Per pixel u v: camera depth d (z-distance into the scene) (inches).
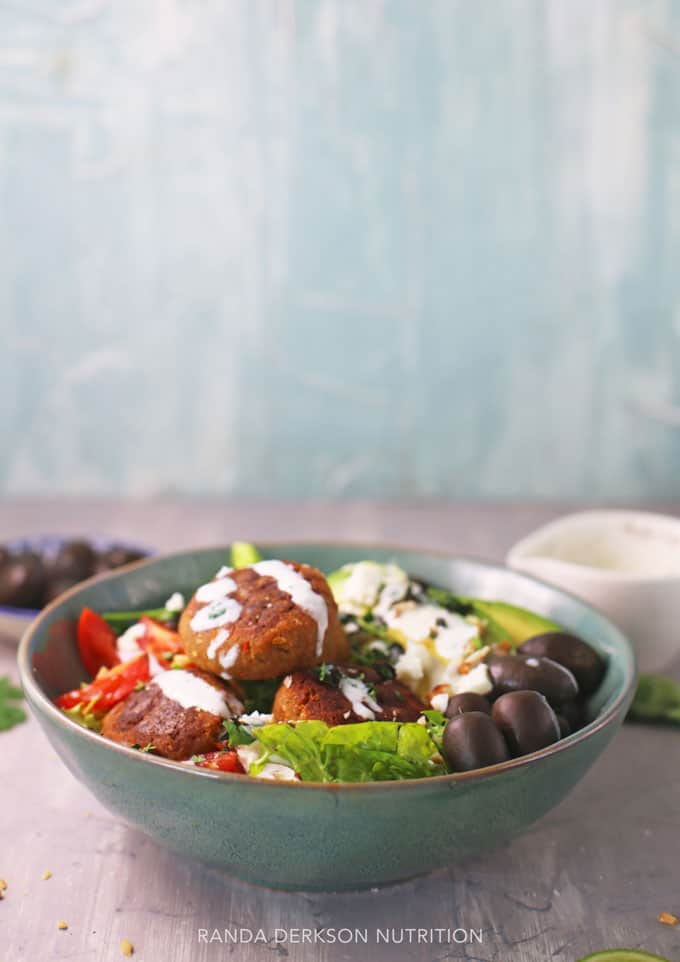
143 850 41.8
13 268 87.1
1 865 40.5
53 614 44.9
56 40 83.1
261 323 88.0
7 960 35.3
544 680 41.7
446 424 90.4
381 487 92.0
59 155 85.0
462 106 84.0
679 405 89.6
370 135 84.6
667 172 85.0
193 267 87.0
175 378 89.4
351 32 82.8
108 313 88.0
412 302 87.7
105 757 34.0
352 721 38.1
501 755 36.1
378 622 47.4
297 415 90.1
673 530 59.7
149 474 91.6
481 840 34.9
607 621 45.5
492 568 50.3
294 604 40.7
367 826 32.6
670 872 41.0
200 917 37.6
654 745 50.9
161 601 49.8
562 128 84.4
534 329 88.2
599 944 36.7
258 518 85.0
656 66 83.2
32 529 80.7
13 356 88.9
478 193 85.6
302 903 38.5
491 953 36.2
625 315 88.0
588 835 43.3
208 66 83.4
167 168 85.1
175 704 39.9
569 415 90.1
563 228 86.2
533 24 82.7
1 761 48.2
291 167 85.0
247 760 37.4
